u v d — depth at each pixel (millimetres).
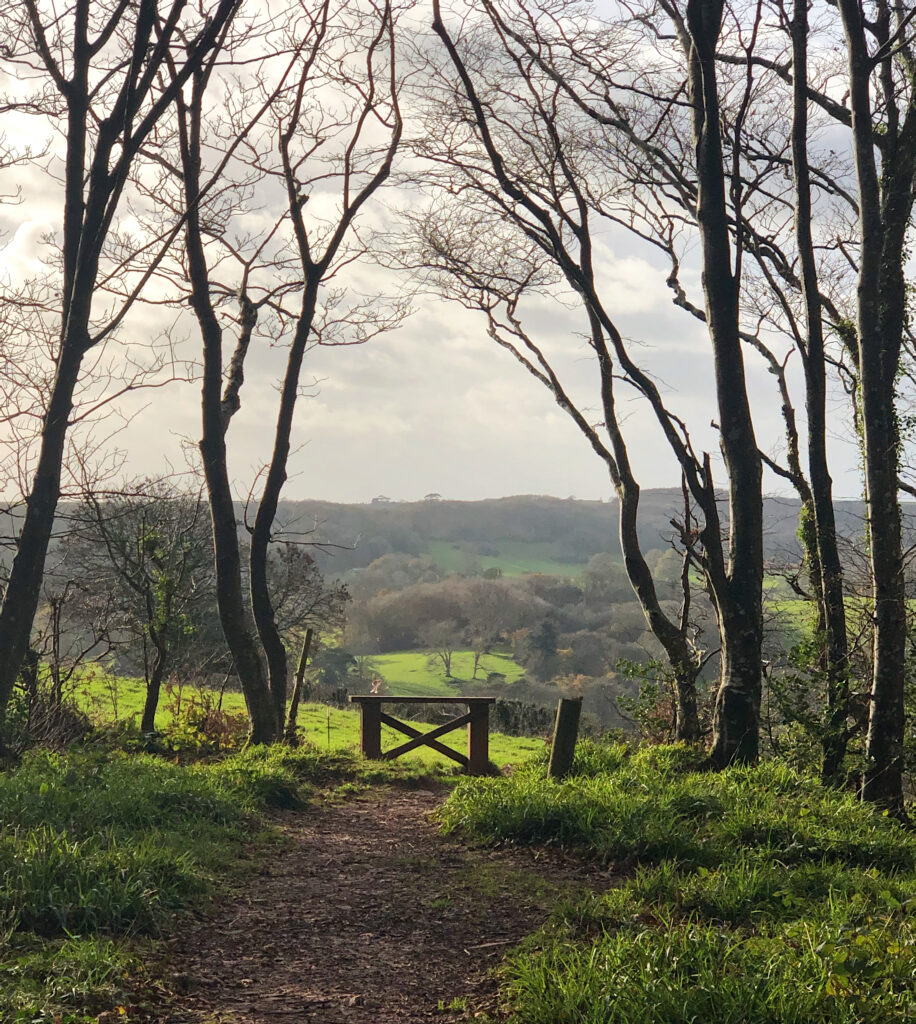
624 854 7469
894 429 13461
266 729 15516
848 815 8523
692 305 17062
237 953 5680
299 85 16641
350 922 6344
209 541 24547
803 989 4090
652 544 87562
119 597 22078
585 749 12539
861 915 5387
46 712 13773
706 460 12531
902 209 13633
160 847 7078
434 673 64750
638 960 4562
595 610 74375
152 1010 4668
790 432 15828
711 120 12055
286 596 26391
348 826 9820
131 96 11898
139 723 18719
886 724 10406
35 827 6961
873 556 10641
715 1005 4047
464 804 9289
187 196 15523
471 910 6512
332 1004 4938
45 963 4797
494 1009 4734
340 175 17281
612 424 15195
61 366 11766
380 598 76125
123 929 5613
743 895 5945
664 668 14852
